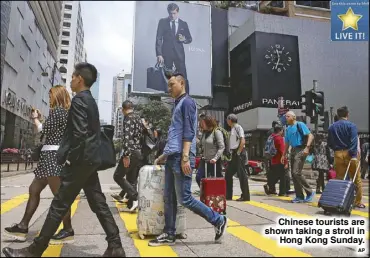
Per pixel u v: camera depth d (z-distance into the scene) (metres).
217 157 5.41
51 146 3.50
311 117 6.75
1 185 10.05
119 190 8.13
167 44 17.61
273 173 6.93
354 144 5.05
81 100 2.79
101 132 3.02
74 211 5.09
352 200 4.32
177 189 3.11
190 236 3.50
